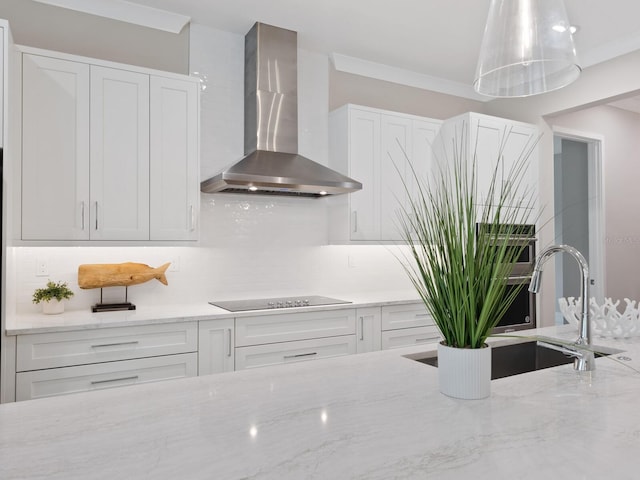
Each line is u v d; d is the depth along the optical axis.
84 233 2.62
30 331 2.27
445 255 1.25
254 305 3.14
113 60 2.99
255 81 3.26
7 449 0.92
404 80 4.14
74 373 2.37
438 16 3.14
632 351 1.77
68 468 0.85
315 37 3.47
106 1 2.92
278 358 2.95
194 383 1.36
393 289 4.16
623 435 1.00
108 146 2.70
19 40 2.75
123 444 0.95
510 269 1.23
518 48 1.39
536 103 4.12
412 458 0.89
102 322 2.44
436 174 3.98
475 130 3.71
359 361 1.63
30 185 2.49
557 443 0.96
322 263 3.80
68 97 2.60
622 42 3.41
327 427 1.04
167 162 2.87
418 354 1.79
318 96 3.77
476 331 1.23
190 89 2.96
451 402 1.20
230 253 3.39
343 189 3.21
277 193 3.46
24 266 2.76
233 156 3.37
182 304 3.19
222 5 3.00
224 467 0.85
